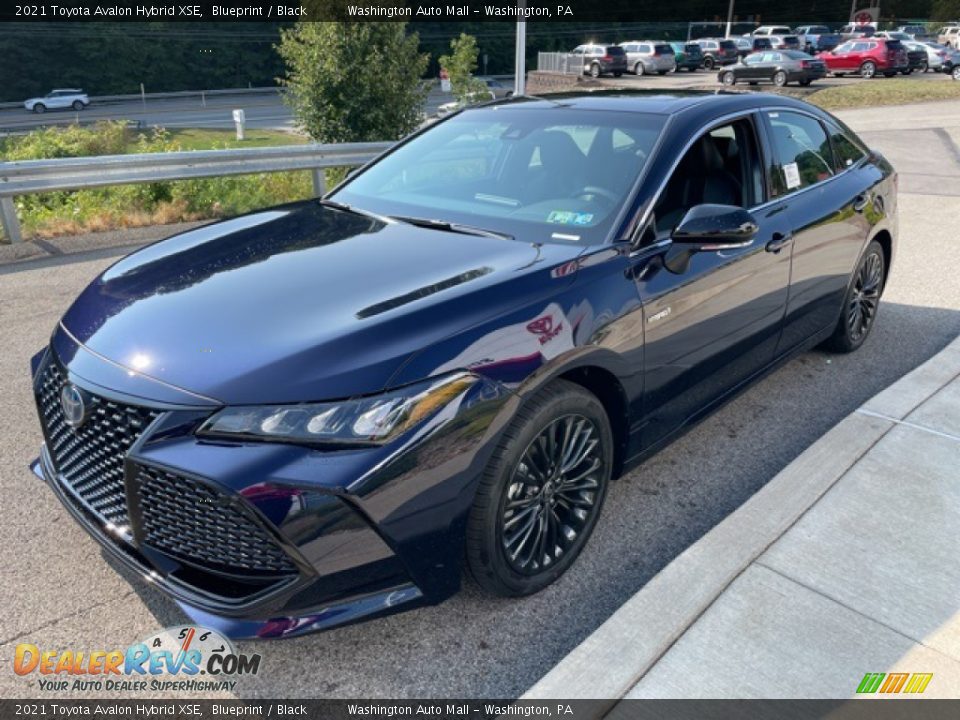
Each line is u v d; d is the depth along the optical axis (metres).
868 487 3.36
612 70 42.59
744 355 3.73
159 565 2.39
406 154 4.02
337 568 2.26
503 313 2.55
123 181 8.30
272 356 2.30
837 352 5.04
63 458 2.65
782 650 2.50
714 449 3.88
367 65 16.45
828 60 35.88
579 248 2.95
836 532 3.07
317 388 2.22
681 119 3.50
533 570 2.74
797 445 3.92
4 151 22.86
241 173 9.12
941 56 35.03
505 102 4.21
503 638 2.64
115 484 2.42
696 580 2.79
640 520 3.29
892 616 2.65
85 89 70.62
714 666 2.44
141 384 2.31
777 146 3.98
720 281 3.33
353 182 3.98
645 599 2.70
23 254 7.42
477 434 2.39
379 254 2.95
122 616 2.71
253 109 56.56
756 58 33.53
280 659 2.54
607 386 2.96
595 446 2.89
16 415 4.15
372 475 2.21
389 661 2.54
